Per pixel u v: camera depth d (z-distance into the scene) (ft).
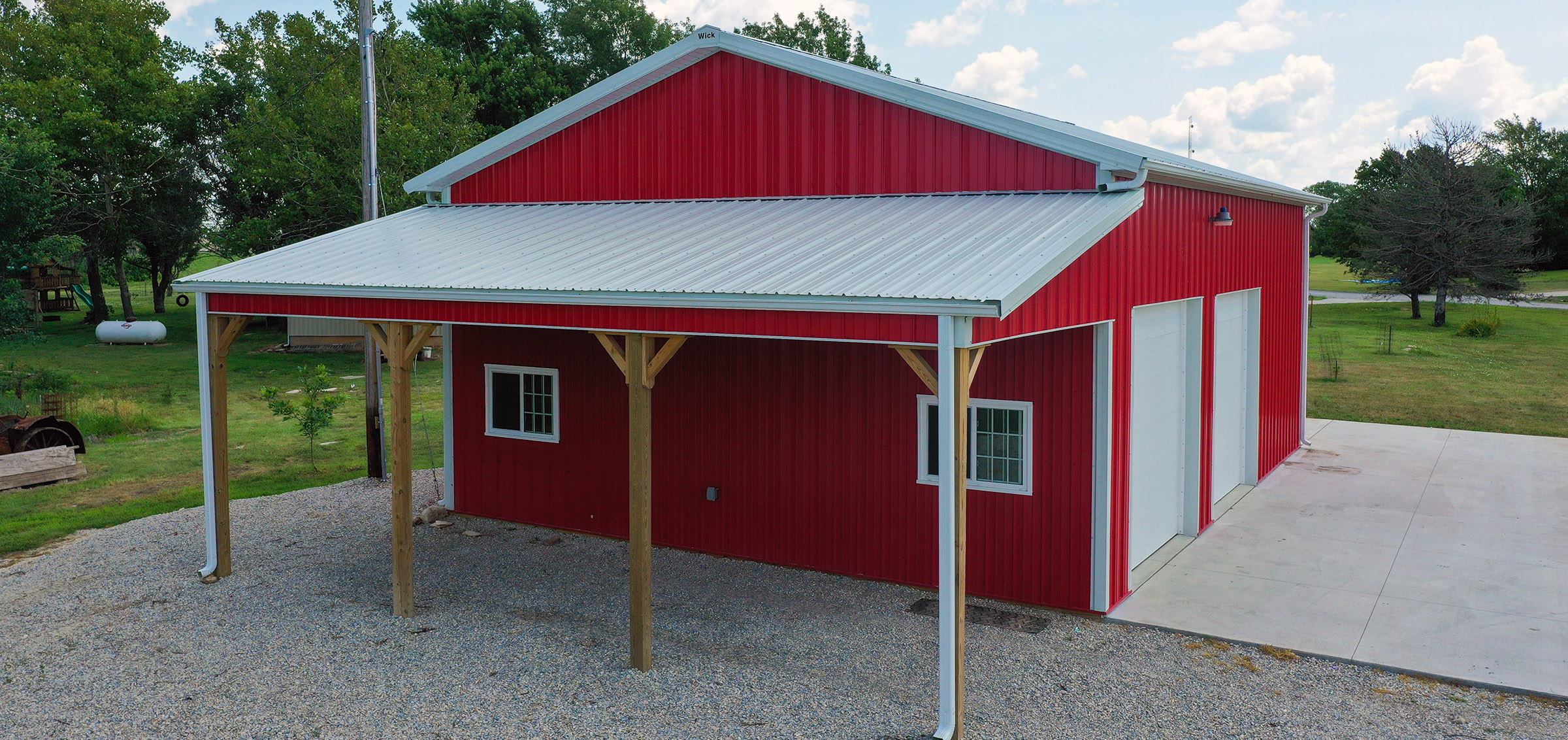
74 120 112.37
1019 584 29.22
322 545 35.81
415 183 42.55
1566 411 63.72
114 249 125.90
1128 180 28.58
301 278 30.12
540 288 25.66
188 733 21.15
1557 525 36.32
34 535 37.06
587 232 33.35
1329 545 34.37
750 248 27.73
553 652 25.54
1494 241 118.83
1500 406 65.98
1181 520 36.22
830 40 144.66
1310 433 56.70
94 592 30.68
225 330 31.99
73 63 117.19
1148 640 25.98
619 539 36.50
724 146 36.14
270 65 100.53
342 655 25.44
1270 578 30.83
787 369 32.58
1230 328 40.75
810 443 32.40
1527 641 25.26
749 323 22.74
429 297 27.35
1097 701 22.20
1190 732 20.59
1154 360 33.04
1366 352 96.94
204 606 29.30
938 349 20.38
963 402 20.42
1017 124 30.22
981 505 29.71
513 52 123.54
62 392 71.26
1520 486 42.65
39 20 123.13
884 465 31.17
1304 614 27.53
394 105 91.15
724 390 33.83
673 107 37.14
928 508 30.53
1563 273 193.36
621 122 38.29
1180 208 32.83
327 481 46.88
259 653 25.62
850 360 31.53
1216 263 37.01
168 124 123.34
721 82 36.01
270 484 46.24
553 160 40.06
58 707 22.49
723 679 23.68
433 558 34.22
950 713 20.45
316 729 21.31
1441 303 120.78
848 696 22.61
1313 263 311.27
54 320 137.39
